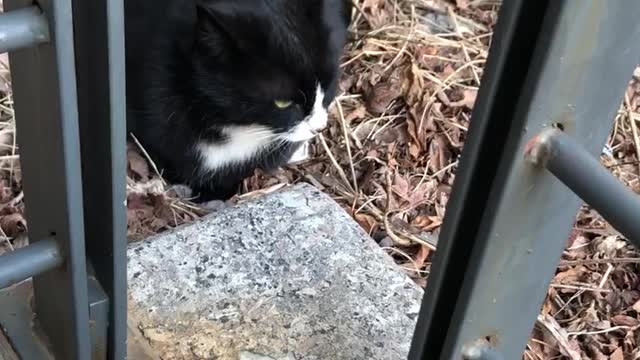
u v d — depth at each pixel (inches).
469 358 21.6
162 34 41.9
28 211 27.1
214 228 36.5
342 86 49.6
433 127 48.1
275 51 39.7
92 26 21.5
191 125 43.1
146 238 36.6
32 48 21.2
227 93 41.3
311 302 34.3
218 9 39.1
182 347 32.4
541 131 17.3
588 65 16.6
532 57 16.5
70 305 26.5
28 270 24.9
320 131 44.9
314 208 37.9
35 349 30.5
